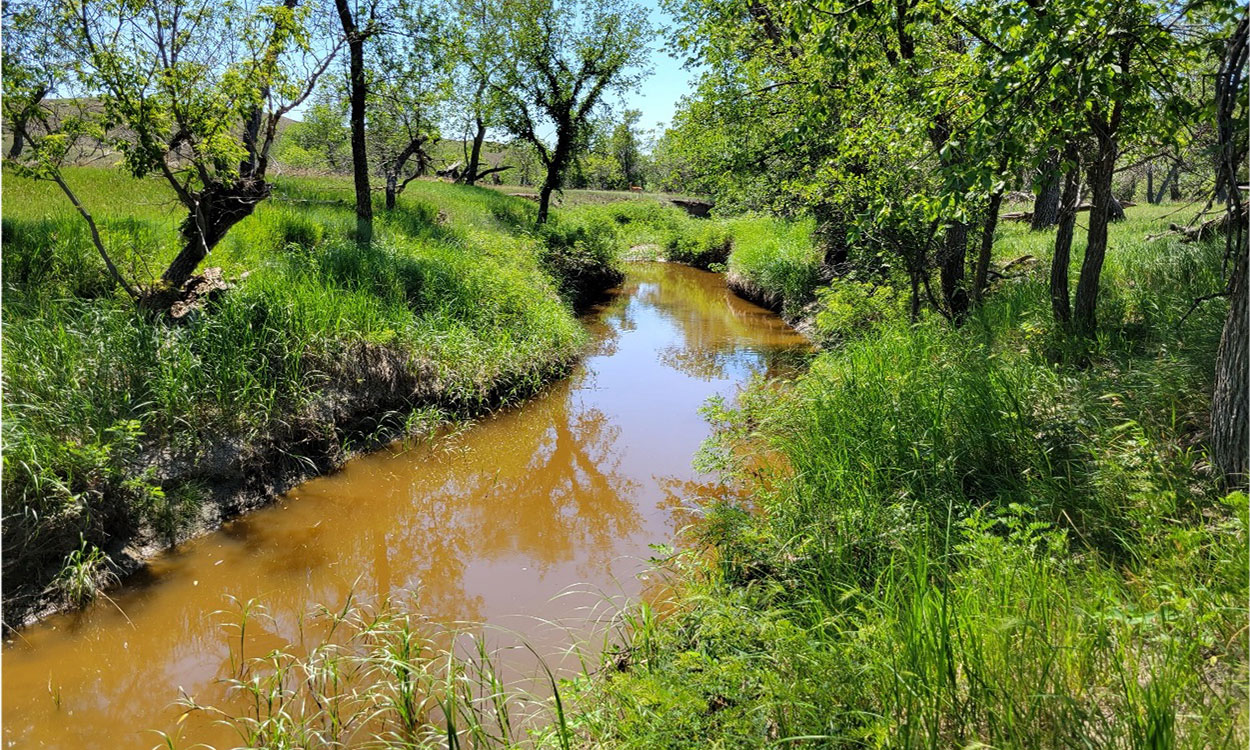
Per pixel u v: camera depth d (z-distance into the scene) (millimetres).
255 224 11344
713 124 14039
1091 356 6336
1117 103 5152
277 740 3770
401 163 17047
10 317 6742
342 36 8836
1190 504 3936
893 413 5844
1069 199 6895
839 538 4438
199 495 6258
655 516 6871
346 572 5898
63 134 7031
